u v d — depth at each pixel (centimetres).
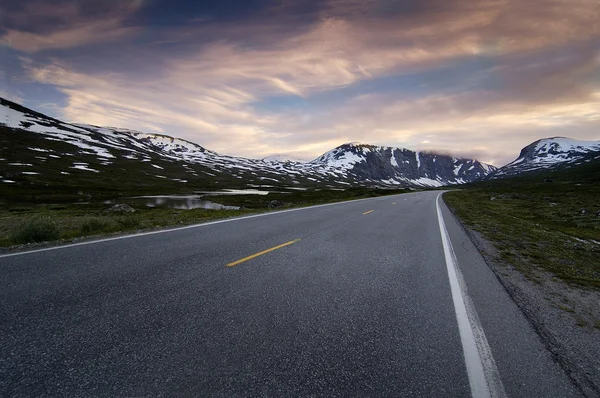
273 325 321
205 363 251
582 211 2356
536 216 2153
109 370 238
